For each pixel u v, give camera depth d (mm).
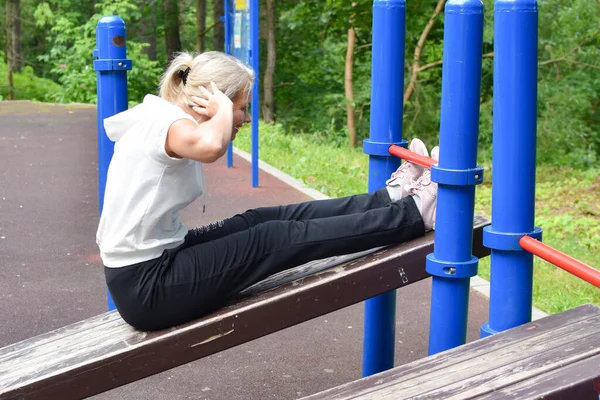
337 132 19375
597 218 9953
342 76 23891
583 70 17859
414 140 3400
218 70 2904
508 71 2398
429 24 18047
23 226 6992
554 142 16625
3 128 14016
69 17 24531
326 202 3381
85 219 7262
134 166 2850
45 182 9008
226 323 2807
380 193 3363
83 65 21078
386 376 2465
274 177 9586
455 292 2768
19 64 29422
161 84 3002
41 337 3252
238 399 3822
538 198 11570
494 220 2516
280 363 4254
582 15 16594
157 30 26188
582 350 2301
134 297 2857
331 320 4902
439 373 2348
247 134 13406
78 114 16594
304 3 20062
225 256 2898
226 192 8648
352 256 3143
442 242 2746
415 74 18297
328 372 4137
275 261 2945
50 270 5734
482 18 2615
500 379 2203
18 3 29375
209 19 30781
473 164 2686
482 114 17547
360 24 16453
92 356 2785
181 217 7508
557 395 2072
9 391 2689
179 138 2768
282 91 23906
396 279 2912
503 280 2543
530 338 2455
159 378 4055
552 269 6102
